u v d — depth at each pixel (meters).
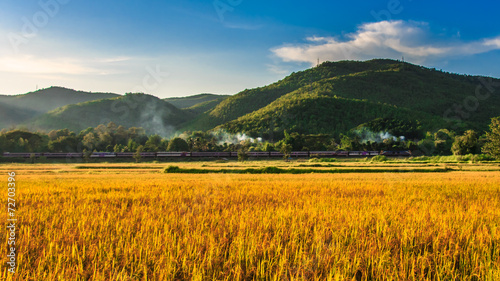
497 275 7.02
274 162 74.88
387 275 7.11
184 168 51.03
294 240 8.83
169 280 6.72
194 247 8.38
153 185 26.00
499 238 9.25
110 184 26.84
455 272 7.39
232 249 8.35
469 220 11.48
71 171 51.38
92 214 12.47
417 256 8.09
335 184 26.98
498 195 19.80
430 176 37.62
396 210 13.51
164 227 10.21
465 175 39.00
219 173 47.34
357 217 11.57
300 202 16.06
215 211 13.41
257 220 11.07
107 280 6.70
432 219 11.45
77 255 7.79
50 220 11.60
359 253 8.00
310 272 7.11
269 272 7.17
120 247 8.30
